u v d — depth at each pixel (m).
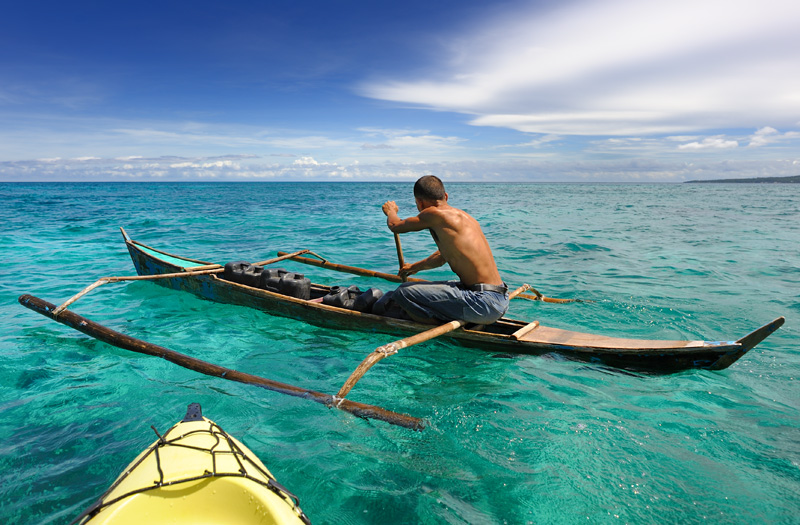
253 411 3.38
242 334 5.15
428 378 4.02
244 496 1.87
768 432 3.07
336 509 2.33
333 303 5.25
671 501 2.38
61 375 4.04
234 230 15.49
